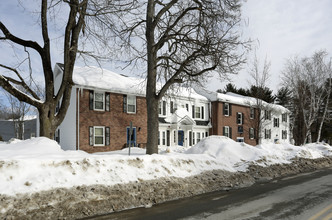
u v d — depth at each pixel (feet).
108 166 24.17
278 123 140.56
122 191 22.26
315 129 147.84
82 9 36.52
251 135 121.60
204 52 41.19
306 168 49.88
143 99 81.76
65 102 36.86
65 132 70.08
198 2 45.55
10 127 133.28
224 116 108.68
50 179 19.89
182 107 97.60
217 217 18.85
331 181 35.86
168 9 47.39
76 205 19.03
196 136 102.32
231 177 33.99
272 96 165.17
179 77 48.42
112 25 38.93
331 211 20.42
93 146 68.90
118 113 75.05
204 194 26.91
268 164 44.24
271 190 29.30
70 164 22.07
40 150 27.12
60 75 76.59
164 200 23.89
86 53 38.45
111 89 72.18
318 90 106.01
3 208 16.52
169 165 29.63
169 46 48.80
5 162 19.35
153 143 43.96
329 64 100.68
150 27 45.47
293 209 21.08
